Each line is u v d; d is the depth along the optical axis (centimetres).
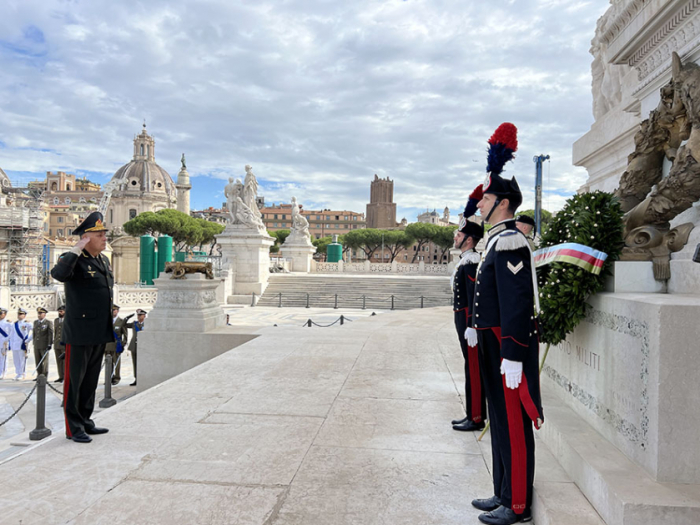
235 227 3094
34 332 1235
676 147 354
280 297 2883
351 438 381
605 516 216
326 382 560
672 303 218
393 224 15800
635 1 387
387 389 530
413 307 2841
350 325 1109
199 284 837
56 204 11444
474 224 393
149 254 3712
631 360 242
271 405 469
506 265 250
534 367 246
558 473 272
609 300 268
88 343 378
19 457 342
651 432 221
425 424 415
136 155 12369
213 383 554
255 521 256
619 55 436
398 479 308
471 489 295
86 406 388
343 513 265
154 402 477
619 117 571
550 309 296
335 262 4503
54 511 266
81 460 337
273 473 316
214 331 855
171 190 12294
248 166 3164
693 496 202
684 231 291
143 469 322
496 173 278
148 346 828
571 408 330
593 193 314
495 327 265
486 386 271
